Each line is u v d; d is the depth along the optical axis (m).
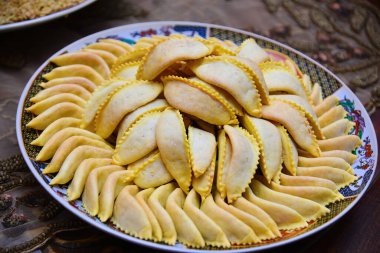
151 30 0.75
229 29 0.77
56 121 0.59
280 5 0.90
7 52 0.73
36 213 0.56
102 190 0.53
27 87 0.62
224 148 0.55
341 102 0.71
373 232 0.60
